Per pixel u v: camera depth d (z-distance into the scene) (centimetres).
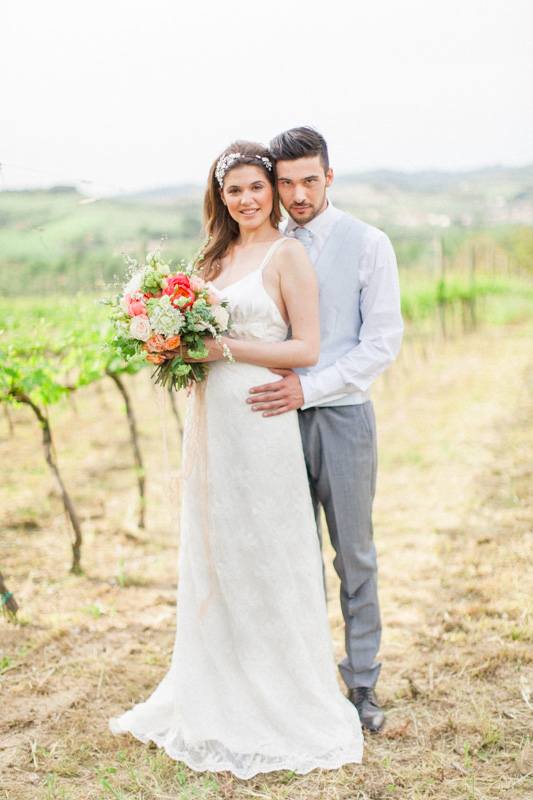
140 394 959
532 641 305
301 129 226
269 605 228
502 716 255
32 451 656
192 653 236
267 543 225
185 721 232
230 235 240
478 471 576
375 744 242
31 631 325
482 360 1231
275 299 225
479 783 220
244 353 220
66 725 255
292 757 230
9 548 426
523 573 377
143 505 461
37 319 454
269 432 224
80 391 973
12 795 217
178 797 216
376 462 249
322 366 239
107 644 315
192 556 233
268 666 232
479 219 5394
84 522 472
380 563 405
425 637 316
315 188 229
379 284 236
